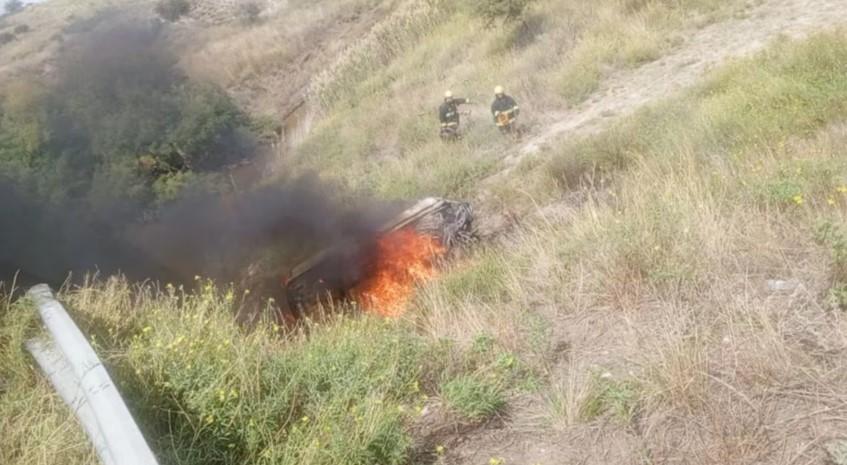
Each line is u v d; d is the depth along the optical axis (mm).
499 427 3445
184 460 3047
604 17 16656
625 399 3352
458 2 23734
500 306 4691
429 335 4504
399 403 3641
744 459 2871
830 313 3646
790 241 4410
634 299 4289
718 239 4535
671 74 13258
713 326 3781
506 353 3955
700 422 3137
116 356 3824
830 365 3289
